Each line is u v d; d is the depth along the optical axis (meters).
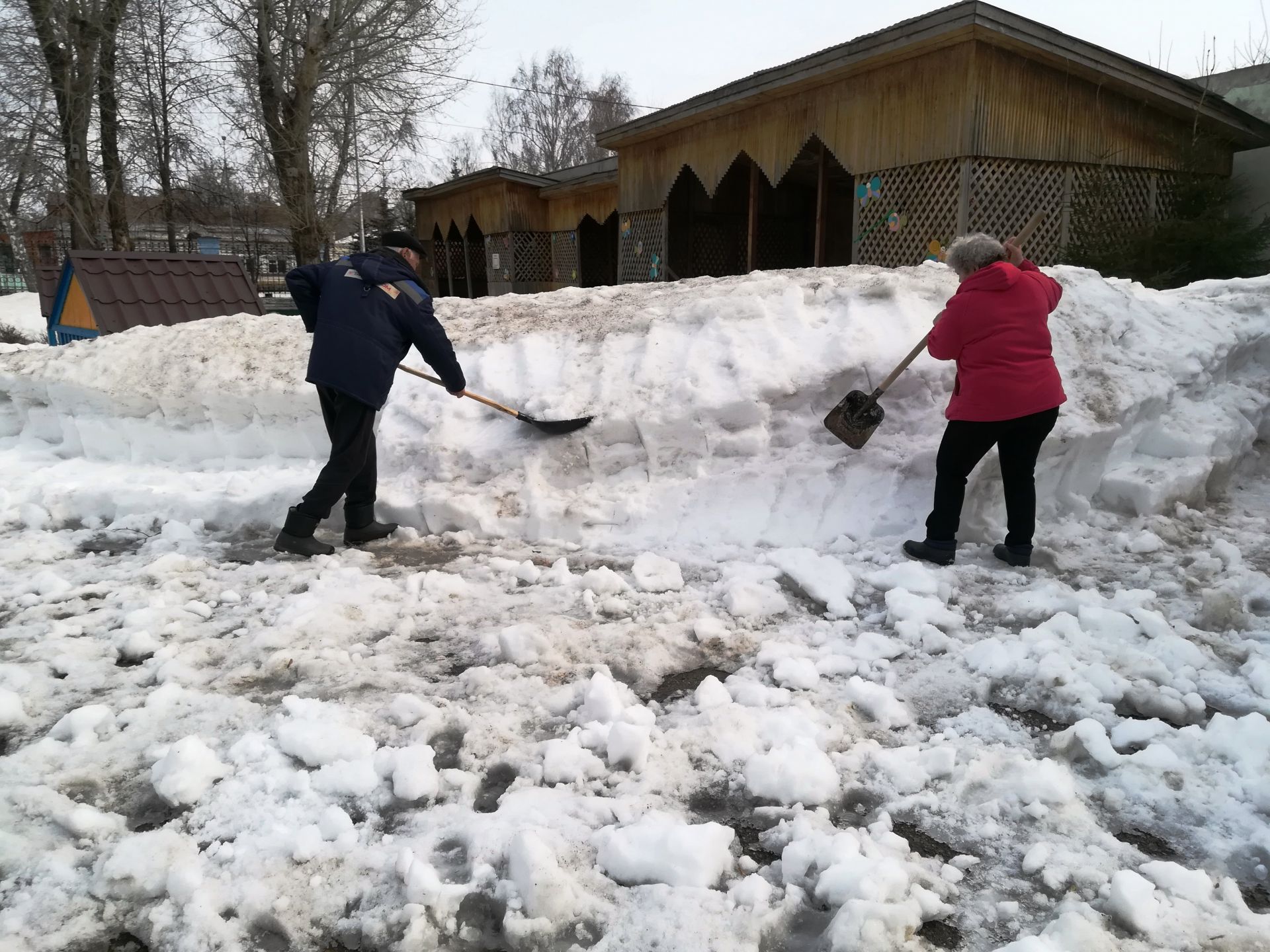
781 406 4.69
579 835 2.21
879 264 10.58
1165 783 2.42
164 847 2.14
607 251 21.61
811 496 4.49
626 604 3.65
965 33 8.74
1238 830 2.25
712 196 13.55
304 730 2.62
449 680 3.08
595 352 5.33
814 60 10.60
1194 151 10.05
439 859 2.16
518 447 4.94
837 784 2.42
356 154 20.73
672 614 3.53
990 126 9.16
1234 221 9.58
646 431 4.71
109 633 3.44
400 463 5.22
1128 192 10.31
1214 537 4.40
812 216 17.88
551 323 5.93
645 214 15.59
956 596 3.66
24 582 4.00
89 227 19.66
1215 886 2.05
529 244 21.05
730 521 4.44
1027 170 9.62
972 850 2.19
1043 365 3.82
